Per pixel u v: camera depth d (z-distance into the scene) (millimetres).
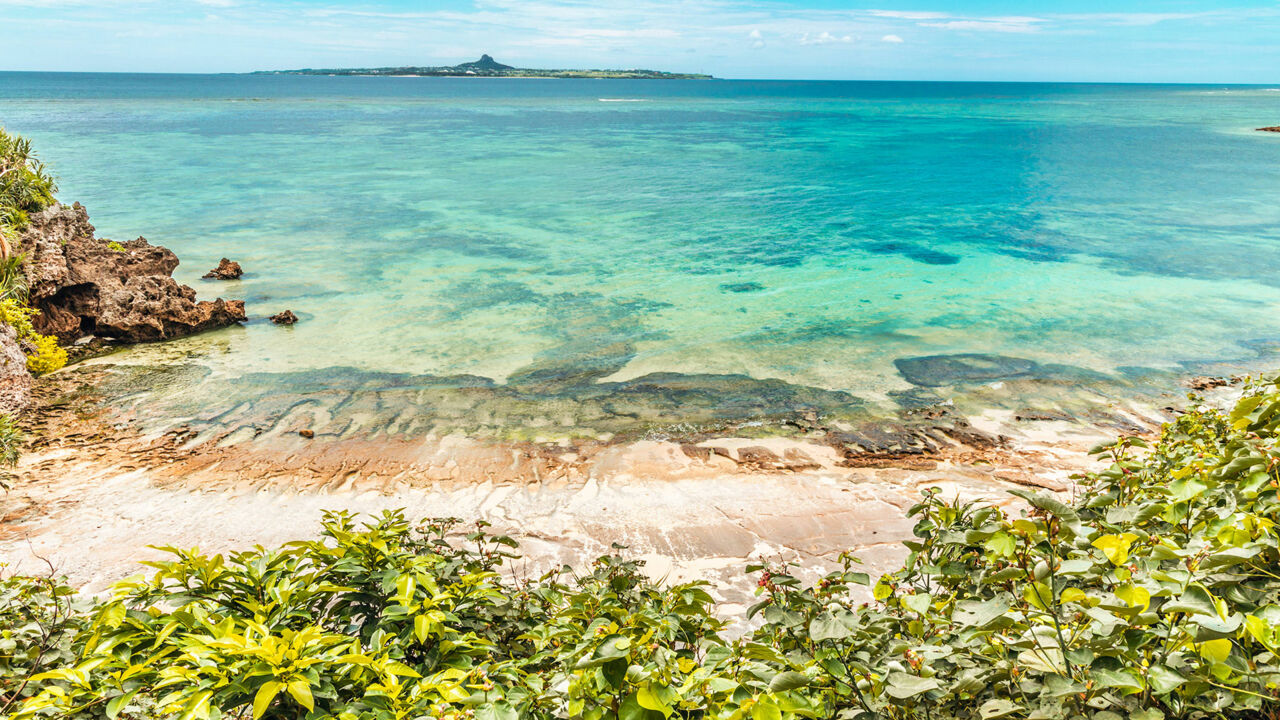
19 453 13586
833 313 23359
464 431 15102
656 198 44781
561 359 19438
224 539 11141
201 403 16406
